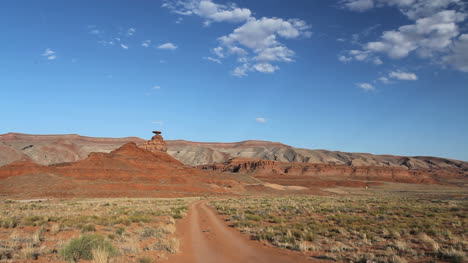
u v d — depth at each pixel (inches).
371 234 802.8
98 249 518.9
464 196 3649.1
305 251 629.3
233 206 1882.4
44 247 591.8
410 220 1070.4
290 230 854.5
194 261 541.6
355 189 6072.8
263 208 1665.8
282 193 4776.1
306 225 972.6
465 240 696.4
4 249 563.5
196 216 1371.8
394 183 7628.0
